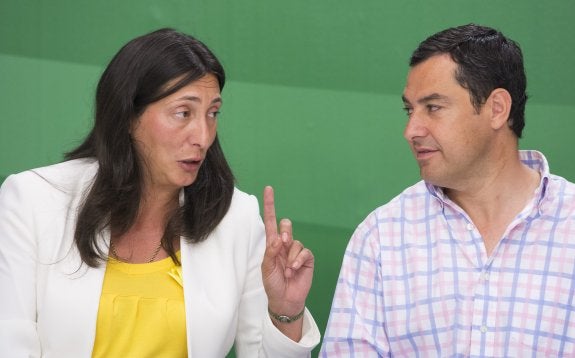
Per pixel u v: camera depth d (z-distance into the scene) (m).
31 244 2.89
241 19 4.65
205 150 2.89
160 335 2.92
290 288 2.92
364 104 4.50
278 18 4.60
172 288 2.98
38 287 2.88
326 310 4.51
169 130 2.84
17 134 4.99
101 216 2.92
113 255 2.97
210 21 4.71
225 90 4.70
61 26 4.91
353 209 4.54
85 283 2.87
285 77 4.61
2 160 5.00
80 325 2.83
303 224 4.60
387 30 4.44
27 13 4.95
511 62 2.72
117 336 2.90
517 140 2.81
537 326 2.70
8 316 2.82
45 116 4.95
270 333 2.95
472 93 2.66
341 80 4.53
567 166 4.27
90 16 4.88
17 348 2.79
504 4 4.29
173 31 2.93
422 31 4.40
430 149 2.72
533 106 4.29
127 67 2.86
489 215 2.82
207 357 2.93
